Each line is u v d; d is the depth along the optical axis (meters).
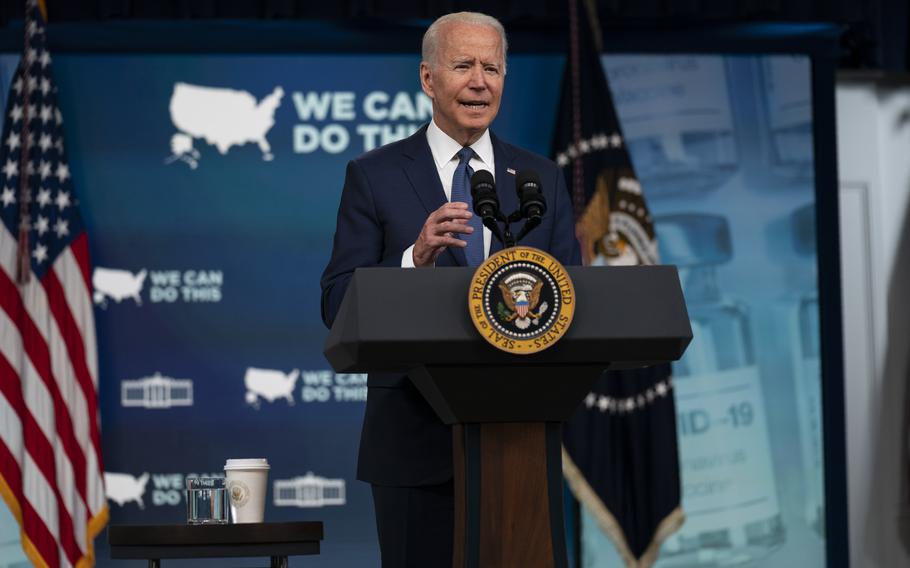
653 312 6.99
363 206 9.25
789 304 20.27
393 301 6.74
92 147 19.61
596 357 6.98
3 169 18.80
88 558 18.25
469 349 6.77
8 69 19.48
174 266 19.59
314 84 19.97
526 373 6.98
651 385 19.20
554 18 19.91
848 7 20.17
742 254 20.25
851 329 20.94
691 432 19.89
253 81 19.89
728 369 20.05
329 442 19.52
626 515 18.95
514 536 7.10
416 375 7.22
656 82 20.36
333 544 19.31
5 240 18.64
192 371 19.45
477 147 9.41
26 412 18.30
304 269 19.78
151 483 19.22
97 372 18.89
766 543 19.81
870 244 21.03
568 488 19.66
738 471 19.89
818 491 19.98
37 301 18.58
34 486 18.11
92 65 19.72
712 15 20.02
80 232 19.06
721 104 20.41
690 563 19.67
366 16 19.34
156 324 19.50
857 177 21.02
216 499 10.09
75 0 19.33
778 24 20.39
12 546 18.80
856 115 21.03
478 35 9.17
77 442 18.52
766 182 20.38
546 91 20.16
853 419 20.84
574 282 6.99
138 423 19.31
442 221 7.48
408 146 9.51
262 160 19.84
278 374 19.59
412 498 8.67
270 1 19.31
